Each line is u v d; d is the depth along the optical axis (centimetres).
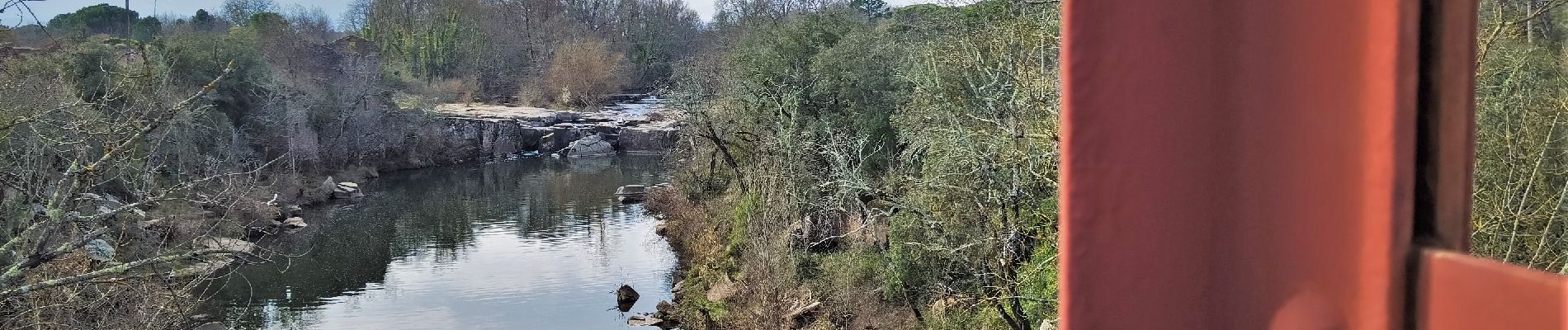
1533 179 512
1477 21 63
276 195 3641
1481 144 508
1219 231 70
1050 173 1360
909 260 1803
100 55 2572
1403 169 63
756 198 2602
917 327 1745
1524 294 57
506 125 6375
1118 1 70
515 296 2733
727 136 3116
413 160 5516
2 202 1385
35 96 1548
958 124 1502
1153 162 70
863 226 2047
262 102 4247
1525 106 490
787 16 3247
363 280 2891
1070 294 73
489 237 3550
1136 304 72
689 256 3005
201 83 3766
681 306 2461
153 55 3225
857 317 1930
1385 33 64
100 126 1510
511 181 5072
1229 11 69
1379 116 64
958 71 1598
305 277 2892
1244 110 69
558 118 6969
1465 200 64
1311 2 67
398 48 7969
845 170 1997
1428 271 63
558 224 3769
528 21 8694
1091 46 70
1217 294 72
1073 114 71
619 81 7906
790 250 2270
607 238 3462
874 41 2636
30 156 1452
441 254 3259
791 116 2508
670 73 8319
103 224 1641
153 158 1894
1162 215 71
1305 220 68
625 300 2641
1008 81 1448
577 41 8038
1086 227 71
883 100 2450
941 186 1524
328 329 2417
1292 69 68
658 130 6544
